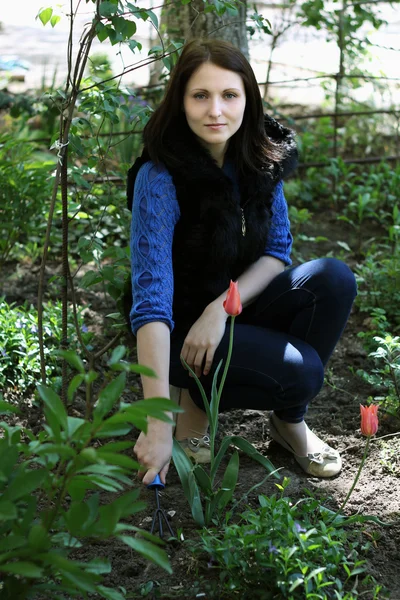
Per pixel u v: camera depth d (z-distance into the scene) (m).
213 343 2.44
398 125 5.45
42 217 4.26
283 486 2.34
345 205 5.07
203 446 2.75
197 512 2.32
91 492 2.61
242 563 2.06
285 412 2.64
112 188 4.03
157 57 2.76
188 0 2.59
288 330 2.73
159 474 2.16
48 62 7.54
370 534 2.39
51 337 3.34
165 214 2.39
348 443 2.92
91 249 2.83
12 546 1.63
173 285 2.49
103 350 2.91
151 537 1.73
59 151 2.61
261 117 2.53
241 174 2.55
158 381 2.20
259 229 2.55
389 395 3.13
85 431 1.65
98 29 2.49
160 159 2.43
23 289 3.98
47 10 2.57
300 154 5.43
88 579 1.67
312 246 4.56
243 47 4.40
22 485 1.66
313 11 5.44
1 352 3.16
